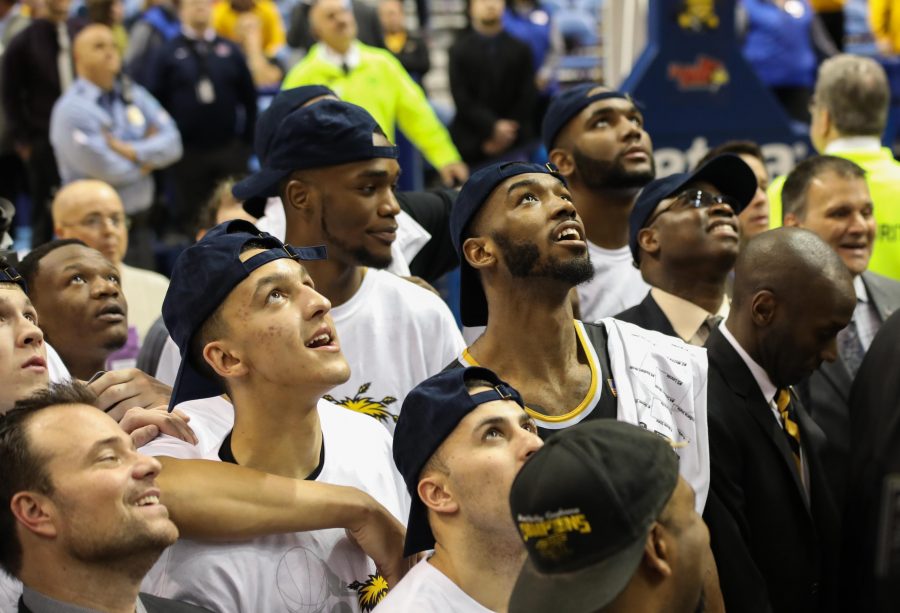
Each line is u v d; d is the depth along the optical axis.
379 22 7.53
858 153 4.01
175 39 6.66
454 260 3.59
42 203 6.39
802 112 7.44
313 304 2.18
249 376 2.18
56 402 1.98
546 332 2.40
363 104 5.71
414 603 1.99
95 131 5.97
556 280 2.36
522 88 7.10
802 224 3.44
